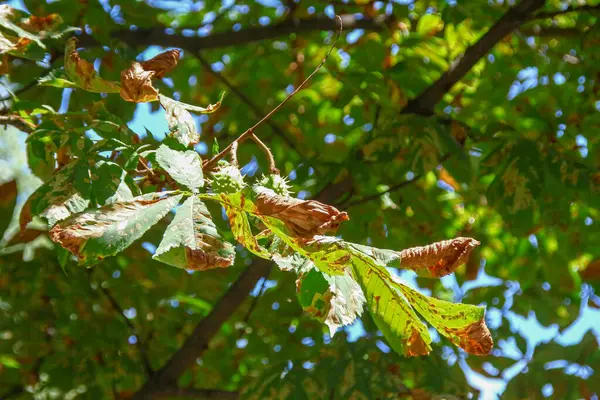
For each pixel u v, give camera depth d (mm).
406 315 2113
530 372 4750
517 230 5211
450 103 6172
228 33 5840
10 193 3922
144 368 5543
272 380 4520
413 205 5910
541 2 5434
